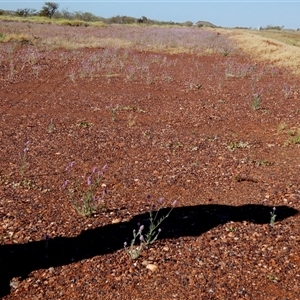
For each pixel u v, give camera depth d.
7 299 3.24
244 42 28.84
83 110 9.70
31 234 4.12
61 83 13.10
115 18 68.94
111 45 25.08
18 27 34.75
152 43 27.02
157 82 13.99
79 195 5.07
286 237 4.17
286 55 21.83
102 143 7.22
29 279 3.46
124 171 5.95
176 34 35.34
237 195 5.22
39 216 4.50
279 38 38.38
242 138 7.87
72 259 3.74
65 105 10.14
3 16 55.84
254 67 18.92
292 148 7.29
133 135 7.78
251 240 4.11
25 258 3.73
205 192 5.30
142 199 5.03
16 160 6.22
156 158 6.54
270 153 6.99
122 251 3.88
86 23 47.69
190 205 4.90
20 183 5.37
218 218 4.56
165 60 19.39
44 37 27.28
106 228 4.29
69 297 3.27
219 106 10.66
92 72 15.23
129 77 14.35
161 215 4.61
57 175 5.70
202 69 17.83
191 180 5.67
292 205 4.89
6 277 3.47
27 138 7.36
